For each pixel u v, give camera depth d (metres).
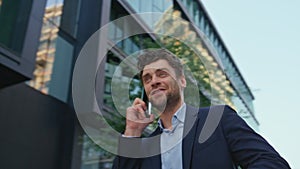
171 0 7.24
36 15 4.63
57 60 5.81
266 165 0.52
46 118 5.32
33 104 5.15
